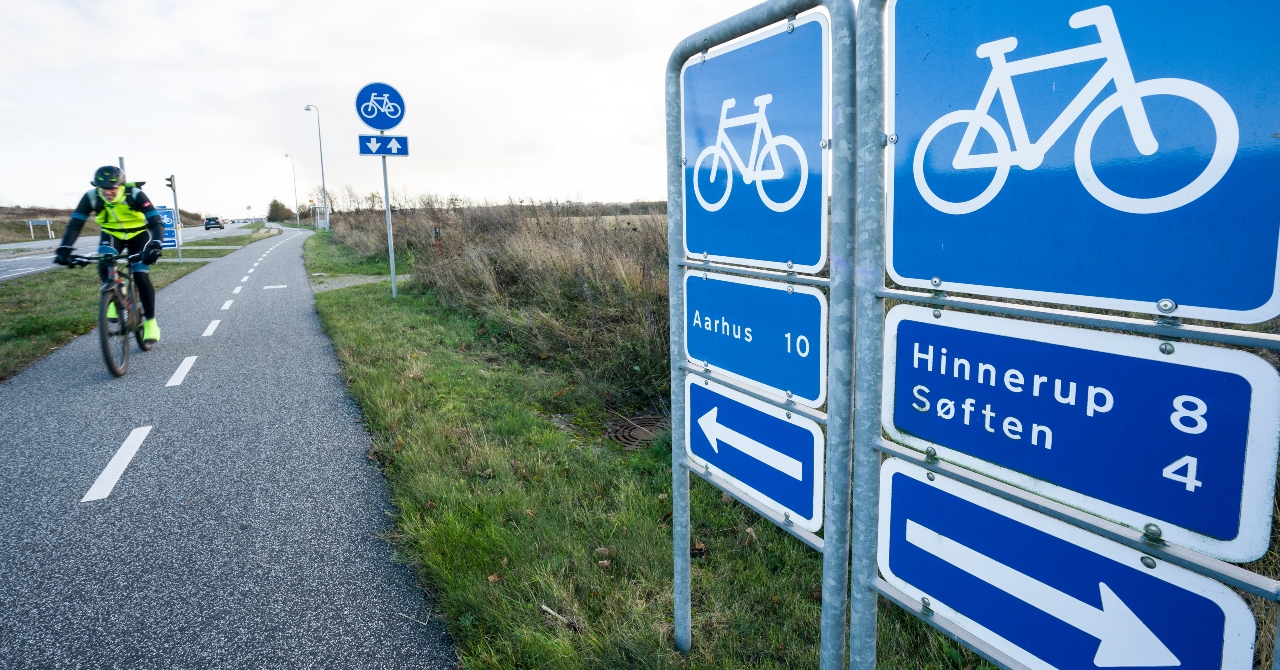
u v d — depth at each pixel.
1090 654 1.27
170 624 2.59
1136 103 1.05
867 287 1.54
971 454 1.41
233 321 9.23
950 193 1.35
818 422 1.79
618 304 7.56
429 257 12.80
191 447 4.42
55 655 2.41
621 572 2.91
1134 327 1.09
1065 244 1.17
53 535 3.27
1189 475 1.06
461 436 4.37
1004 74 1.22
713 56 2.05
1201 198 1.00
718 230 2.13
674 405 2.42
